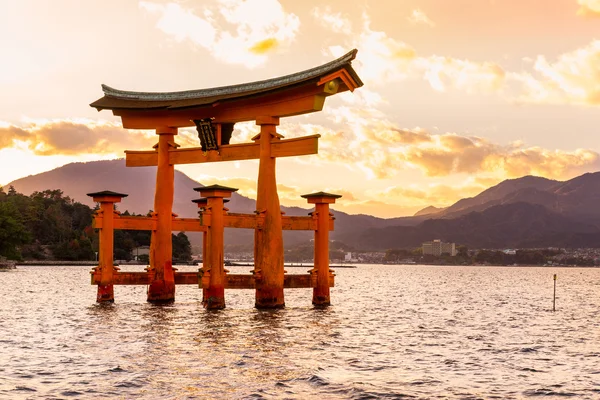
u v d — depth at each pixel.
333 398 25.94
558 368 33.06
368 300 81.06
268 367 31.06
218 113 53.59
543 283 168.00
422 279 192.88
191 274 58.19
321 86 48.00
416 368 32.12
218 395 25.80
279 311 52.28
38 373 28.97
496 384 29.00
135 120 57.44
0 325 44.25
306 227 54.88
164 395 25.64
